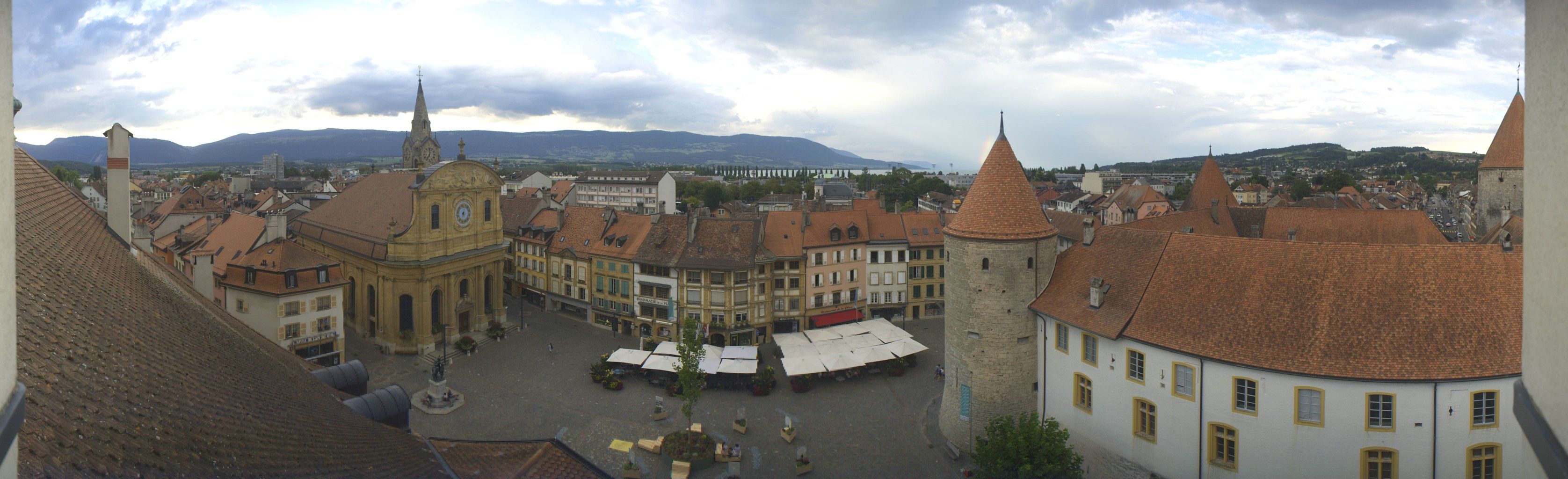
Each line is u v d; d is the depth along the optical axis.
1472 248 40.50
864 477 54.03
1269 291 42.75
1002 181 54.94
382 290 82.00
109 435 12.89
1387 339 38.69
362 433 24.27
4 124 5.77
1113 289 49.69
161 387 17.06
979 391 55.03
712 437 61.12
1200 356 42.25
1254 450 40.78
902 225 100.00
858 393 71.12
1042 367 53.91
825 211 112.06
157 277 36.53
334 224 95.38
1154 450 45.22
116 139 41.84
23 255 18.97
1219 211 92.88
